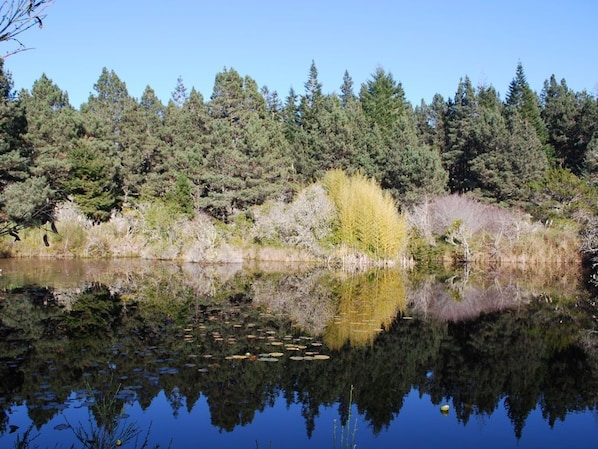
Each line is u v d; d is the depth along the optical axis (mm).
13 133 24031
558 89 61812
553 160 50656
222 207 40062
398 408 8094
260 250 34125
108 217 37375
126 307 15984
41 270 25859
